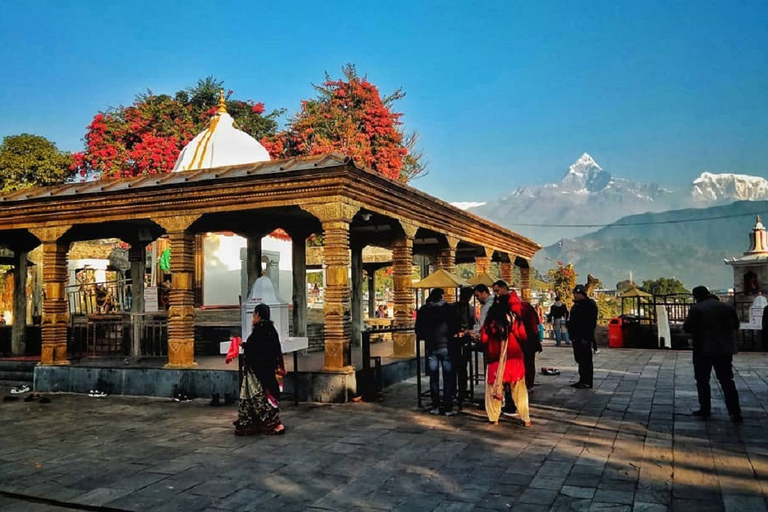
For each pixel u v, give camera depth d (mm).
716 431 7750
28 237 16188
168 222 11867
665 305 21562
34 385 12898
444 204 14195
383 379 12062
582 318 11641
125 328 14602
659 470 6102
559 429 8094
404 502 5391
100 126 30484
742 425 8078
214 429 8719
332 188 10352
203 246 20344
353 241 16766
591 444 7238
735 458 6480
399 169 33344
